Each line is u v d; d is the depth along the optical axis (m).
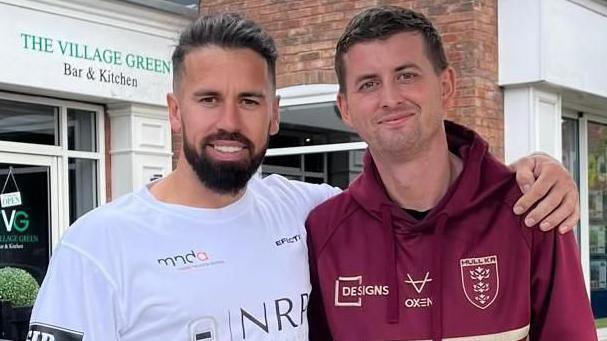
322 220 2.37
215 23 2.09
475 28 6.55
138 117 8.21
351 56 2.25
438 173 2.27
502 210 2.23
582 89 7.11
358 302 2.27
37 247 7.68
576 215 2.15
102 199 8.20
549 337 2.21
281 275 2.16
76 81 7.48
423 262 2.23
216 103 2.05
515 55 6.71
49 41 7.23
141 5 7.89
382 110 2.19
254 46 2.09
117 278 1.95
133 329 1.95
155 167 8.38
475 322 2.18
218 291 2.01
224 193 2.10
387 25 2.21
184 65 2.08
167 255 2.00
